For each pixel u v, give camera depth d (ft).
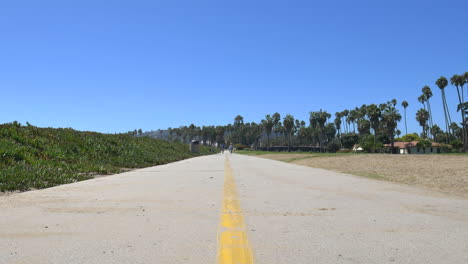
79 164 60.03
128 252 15.11
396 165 65.72
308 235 17.95
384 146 328.49
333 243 16.53
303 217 22.34
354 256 14.66
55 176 43.96
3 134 61.21
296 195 32.27
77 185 40.11
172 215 22.88
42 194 32.17
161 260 14.14
